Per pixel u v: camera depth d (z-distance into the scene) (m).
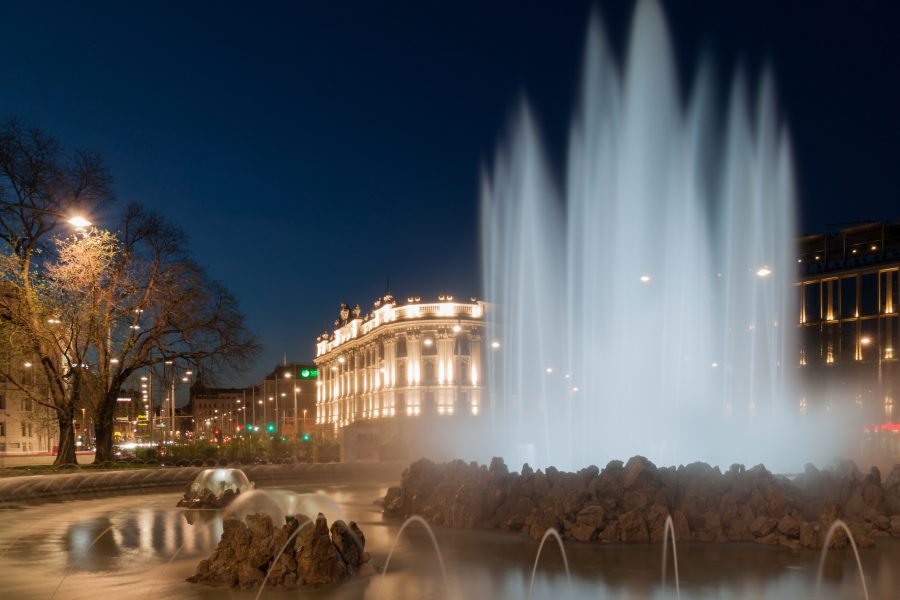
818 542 14.36
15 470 36.62
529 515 17.08
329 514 20.72
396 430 69.12
